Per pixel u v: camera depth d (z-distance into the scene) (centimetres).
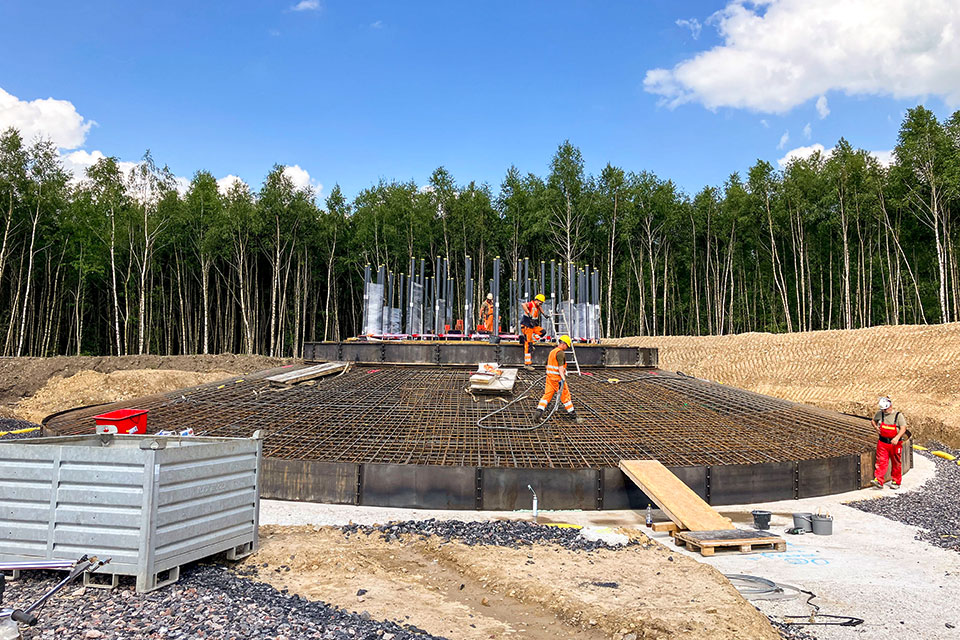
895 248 4616
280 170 4722
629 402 1461
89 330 5322
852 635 583
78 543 614
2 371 2931
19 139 3934
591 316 2145
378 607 597
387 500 1073
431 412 1320
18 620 488
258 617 540
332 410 1344
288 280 5484
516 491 1070
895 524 1021
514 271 5012
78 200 4266
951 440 2036
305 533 848
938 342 2917
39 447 633
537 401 1405
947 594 697
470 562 734
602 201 4953
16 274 4556
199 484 659
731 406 1498
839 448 1322
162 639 490
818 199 4662
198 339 5734
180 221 4528
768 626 579
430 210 4934
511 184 5044
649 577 685
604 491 1081
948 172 3688
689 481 1118
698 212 5256
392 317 2170
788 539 924
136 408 1447
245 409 1373
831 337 3359
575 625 574
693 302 5597
